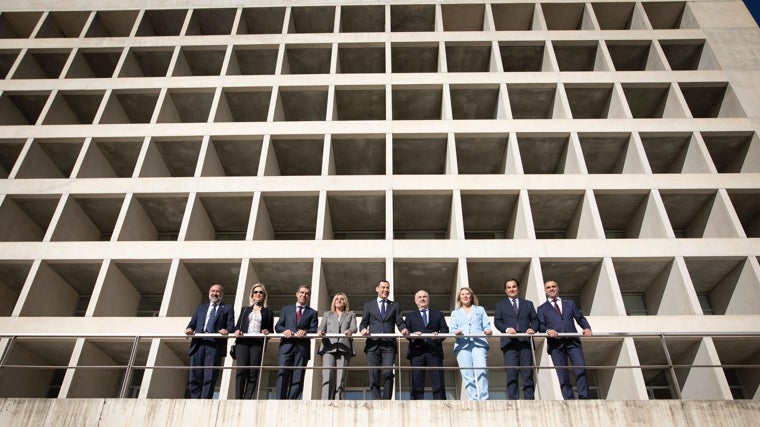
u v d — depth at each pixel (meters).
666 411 10.60
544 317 11.93
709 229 23.50
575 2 29.25
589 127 24.67
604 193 23.22
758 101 25.55
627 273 22.39
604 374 21.14
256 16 30.09
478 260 21.45
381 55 28.52
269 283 23.11
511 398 11.14
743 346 20.62
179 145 25.38
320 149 25.47
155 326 19.95
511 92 26.62
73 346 20.91
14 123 27.38
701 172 23.89
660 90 26.50
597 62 27.92
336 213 24.44
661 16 29.98
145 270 22.34
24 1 30.17
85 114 27.94
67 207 23.23
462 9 29.50
